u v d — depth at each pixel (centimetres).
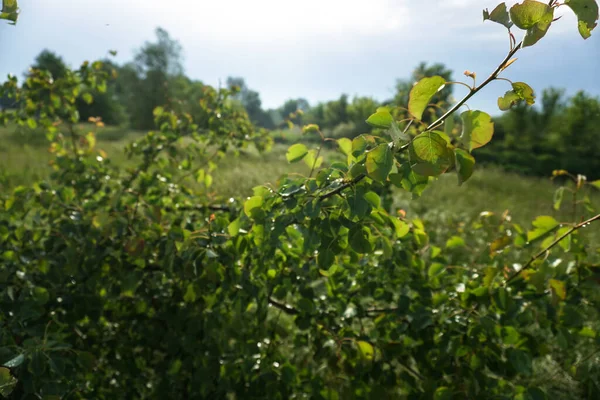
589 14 102
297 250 189
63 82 304
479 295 184
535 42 102
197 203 318
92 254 216
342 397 244
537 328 308
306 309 199
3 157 907
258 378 204
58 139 326
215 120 329
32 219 239
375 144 127
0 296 178
